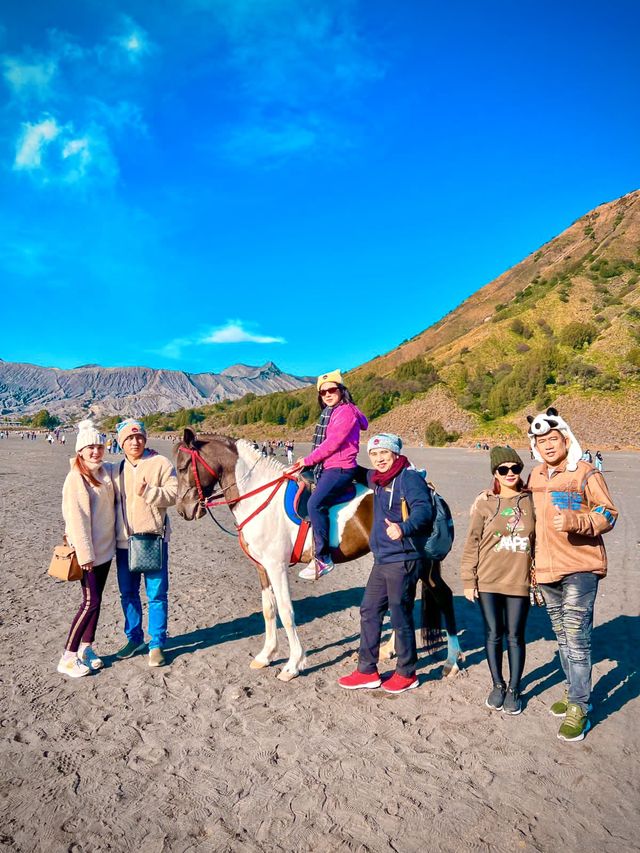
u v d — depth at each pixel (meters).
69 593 7.72
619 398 80.50
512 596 4.20
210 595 7.79
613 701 4.54
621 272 142.75
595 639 5.94
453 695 4.67
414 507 4.40
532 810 3.20
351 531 4.92
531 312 130.00
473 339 130.00
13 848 2.93
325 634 6.20
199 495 5.06
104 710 4.42
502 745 3.89
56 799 3.33
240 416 134.12
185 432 5.00
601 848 2.90
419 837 2.98
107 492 5.07
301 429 115.50
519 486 4.24
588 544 3.93
